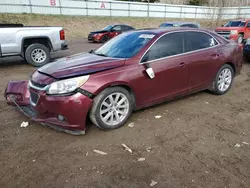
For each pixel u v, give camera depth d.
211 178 2.55
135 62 3.69
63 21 26.09
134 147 3.14
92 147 3.15
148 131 3.56
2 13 23.77
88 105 3.21
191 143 3.23
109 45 4.51
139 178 2.56
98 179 2.55
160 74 3.92
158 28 4.54
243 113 4.24
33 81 3.46
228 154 2.98
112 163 2.82
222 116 4.11
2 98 5.10
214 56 4.75
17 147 3.18
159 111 4.29
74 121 3.18
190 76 4.41
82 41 18.61
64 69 3.45
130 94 3.72
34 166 2.78
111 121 3.54
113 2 31.08
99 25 27.66
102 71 3.37
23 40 8.27
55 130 3.62
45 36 8.66
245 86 5.99
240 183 2.47
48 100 3.19
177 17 36.75
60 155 2.99
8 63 9.34
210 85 4.94
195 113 4.22
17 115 4.19
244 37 15.99
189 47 4.40
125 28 18.59
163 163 2.81
